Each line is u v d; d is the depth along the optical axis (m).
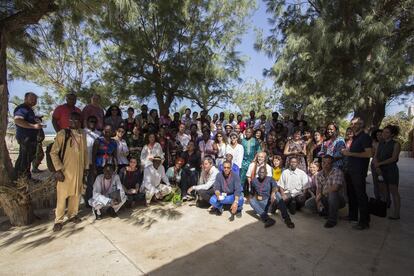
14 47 5.16
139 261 3.49
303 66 6.77
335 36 5.80
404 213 5.48
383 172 5.26
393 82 5.92
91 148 5.54
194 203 5.95
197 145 6.84
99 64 11.89
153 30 9.30
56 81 12.02
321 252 3.79
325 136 6.29
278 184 5.56
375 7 6.06
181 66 9.72
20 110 5.07
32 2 4.22
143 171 5.92
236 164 6.33
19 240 4.10
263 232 4.44
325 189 4.95
